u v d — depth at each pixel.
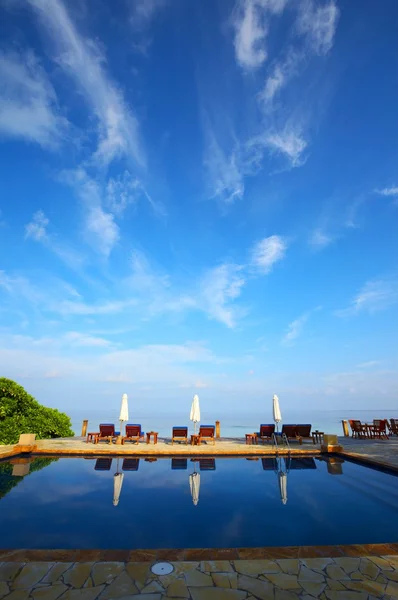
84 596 3.13
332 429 28.14
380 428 16.59
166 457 11.61
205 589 3.26
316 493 7.27
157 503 6.52
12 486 7.70
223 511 6.09
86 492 7.23
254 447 12.91
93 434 13.90
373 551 4.13
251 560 3.88
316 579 3.46
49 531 5.07
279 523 5.48
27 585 3.30
